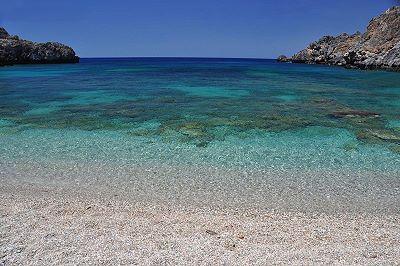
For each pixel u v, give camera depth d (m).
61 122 21.53
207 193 11.29
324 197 11.09
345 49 93.06
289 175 12.98
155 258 7.32
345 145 16.95
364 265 7.21
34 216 9.38
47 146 16.44
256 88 40.25
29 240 8.02
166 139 17.72
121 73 69.19
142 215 9.60
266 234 8.62
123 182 12.15
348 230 8.95
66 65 104.00
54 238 8.15
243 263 7.20
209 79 53.56
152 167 13.67
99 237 8.23
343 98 32.00
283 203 10.62
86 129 19.77
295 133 19.11
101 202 10.48
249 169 13.55
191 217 9.55
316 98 31.92
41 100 30.36
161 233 8.53
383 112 25.06
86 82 47.72
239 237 8.41
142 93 35.47
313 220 9.52
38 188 11.55
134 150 15.87
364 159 14.92
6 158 14.62
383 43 71.81
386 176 12.98
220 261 7.25
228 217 9.60
